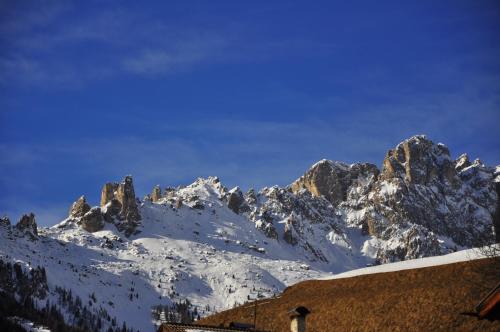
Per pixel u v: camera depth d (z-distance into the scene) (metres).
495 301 53.31
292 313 70.81
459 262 193.75
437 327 155.00
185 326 87.06
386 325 169.25
